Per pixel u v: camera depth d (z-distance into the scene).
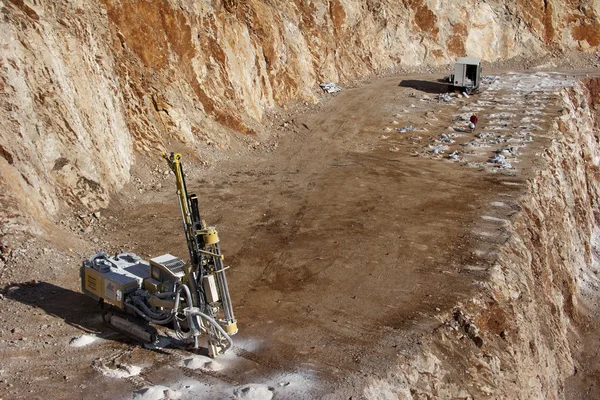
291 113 38.53
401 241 21.59
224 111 32.69
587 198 36.19
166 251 20.61
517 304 19.48
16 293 17.02
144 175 26.67
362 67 49.22
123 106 27.17
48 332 15.28
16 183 20.02
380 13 52.19
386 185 27.48
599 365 25.59
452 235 22.11
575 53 57.41
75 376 13.60
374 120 38.06
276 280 18.94
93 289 16.11
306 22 44.22
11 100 20.95
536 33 57.31
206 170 28.88
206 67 32.53
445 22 54.78
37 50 22.53
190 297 14.20
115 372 13.78
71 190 22.48
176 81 30.25
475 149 32.53
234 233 22.48
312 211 24.59
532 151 31.69
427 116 38.81
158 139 28.05
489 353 16.78
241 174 28.95
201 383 13.48
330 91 43.19
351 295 17.89
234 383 13.51
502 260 20.30
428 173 29.05
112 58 27.33
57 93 22.73
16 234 19.02
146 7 29.09
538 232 24.58
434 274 19.19
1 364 13.89
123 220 23.09
